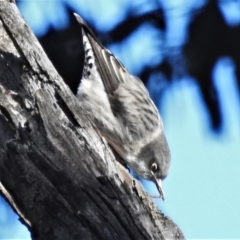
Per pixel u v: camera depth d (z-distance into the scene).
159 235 9.77
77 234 9.23
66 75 13.62
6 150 8.85
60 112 8.99
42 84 8.97
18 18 9.07
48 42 13.30
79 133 9.05
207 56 13.64
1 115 8.78
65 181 8.97
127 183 9.44
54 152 8.91
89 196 9.06
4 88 8.89
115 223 9.23
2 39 8.95
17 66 8.88
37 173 8.92
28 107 8.86
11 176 9.01
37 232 9.38
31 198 9.08
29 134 8.83
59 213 9.13
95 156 9.09
